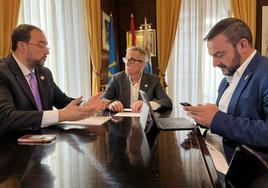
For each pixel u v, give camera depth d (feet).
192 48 14.11
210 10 13.92
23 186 2.15
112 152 3.07
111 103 6.74
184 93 14.23
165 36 13.87
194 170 2.46
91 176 2.33
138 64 8.44
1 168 2.58
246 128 3.64
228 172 2.57
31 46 5.42
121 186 2.11
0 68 4.92
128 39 15.06
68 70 10.69
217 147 4.09
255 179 2.35
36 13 8.93
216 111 3.92
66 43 10.58
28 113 4.37
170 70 14.26
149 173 2.39
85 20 11.89
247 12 13.46
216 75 14.06
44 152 3.10
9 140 3.71
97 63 12.18
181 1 13.96
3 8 7.38
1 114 4.28
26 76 5.49
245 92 4.01
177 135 3.95
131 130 4.31
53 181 2.23
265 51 13.97
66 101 6.57
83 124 4.78
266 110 3.77
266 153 3.61
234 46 4.09
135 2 15.19
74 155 2.97
